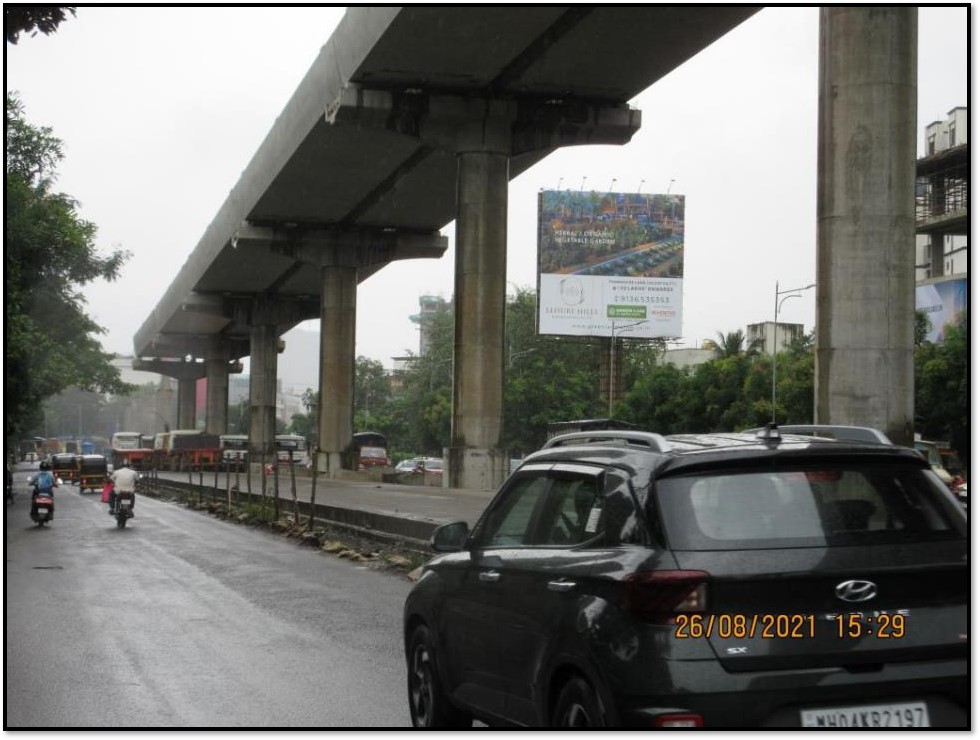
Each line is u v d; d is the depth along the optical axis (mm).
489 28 37969
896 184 20141
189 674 8938
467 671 5902
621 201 67000
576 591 4750
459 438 43156
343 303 68312
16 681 8695
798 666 4281
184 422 142125
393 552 19562
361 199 61438
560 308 66250
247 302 94125
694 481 4590
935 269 65438
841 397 20203
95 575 16750
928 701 4375
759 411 57906
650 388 66625
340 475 63594
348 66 42812
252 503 31438
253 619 12008
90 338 71750
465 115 44344
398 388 140000
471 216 44281
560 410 78188
